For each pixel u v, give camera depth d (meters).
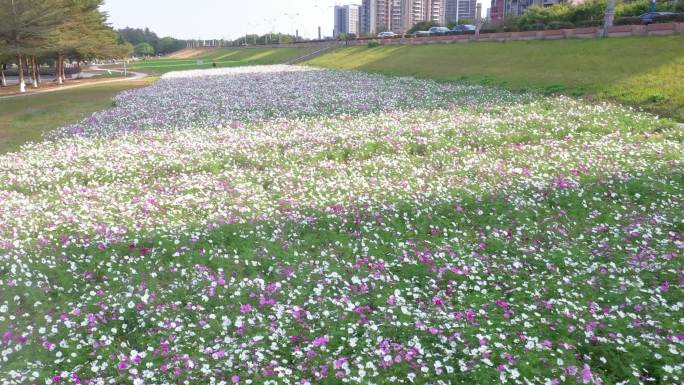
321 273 7.38
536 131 16.38
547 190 10.84
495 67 35.53
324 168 13.19
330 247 8.50
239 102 27.52
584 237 8.71
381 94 28.67
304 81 40.19
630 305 6.38
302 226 9.35
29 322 6.30
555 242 8.55
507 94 25.86
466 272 7.38
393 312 6.27
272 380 5.05
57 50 50.28
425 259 7.79
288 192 11.28
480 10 50.81
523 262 7.86
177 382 5.18
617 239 8.42
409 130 16.98
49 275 7.61
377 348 5.59
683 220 8.90
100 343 5.82
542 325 5.96
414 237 8.78
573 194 10.55
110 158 14.45
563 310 6.14
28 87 52.66
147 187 12.04
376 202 10.35
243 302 6.65
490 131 16.47
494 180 11.65
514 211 9.72
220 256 8.05
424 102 24.77
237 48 128.25
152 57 173.00
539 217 9.56
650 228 8.76
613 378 5.20
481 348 5.39
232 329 6.03
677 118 17.50
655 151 13.24
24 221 9.65
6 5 41.38
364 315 6.23
